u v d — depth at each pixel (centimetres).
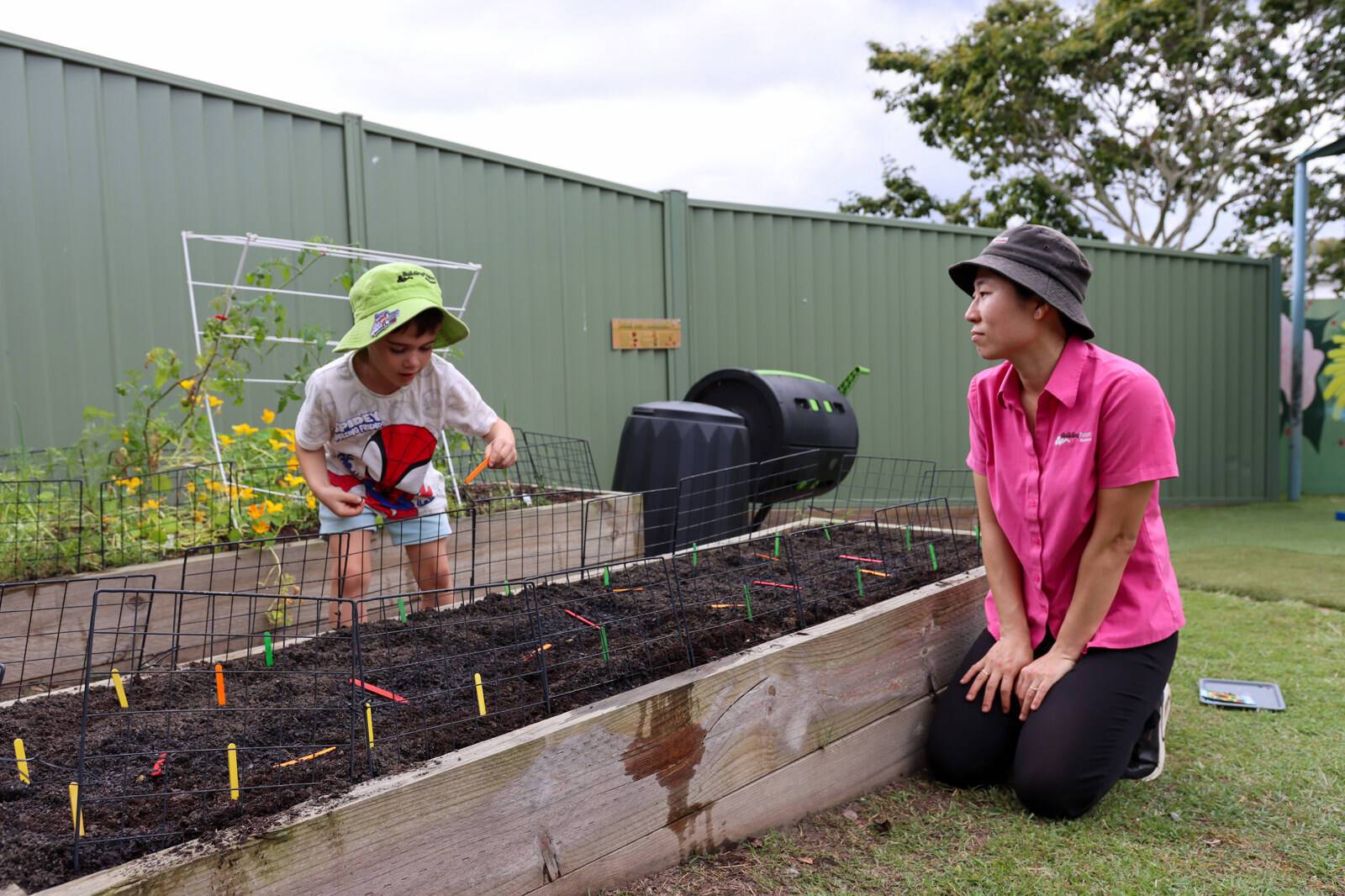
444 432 439
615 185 631
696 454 482
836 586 282
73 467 374
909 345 810
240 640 309
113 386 415
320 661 215
